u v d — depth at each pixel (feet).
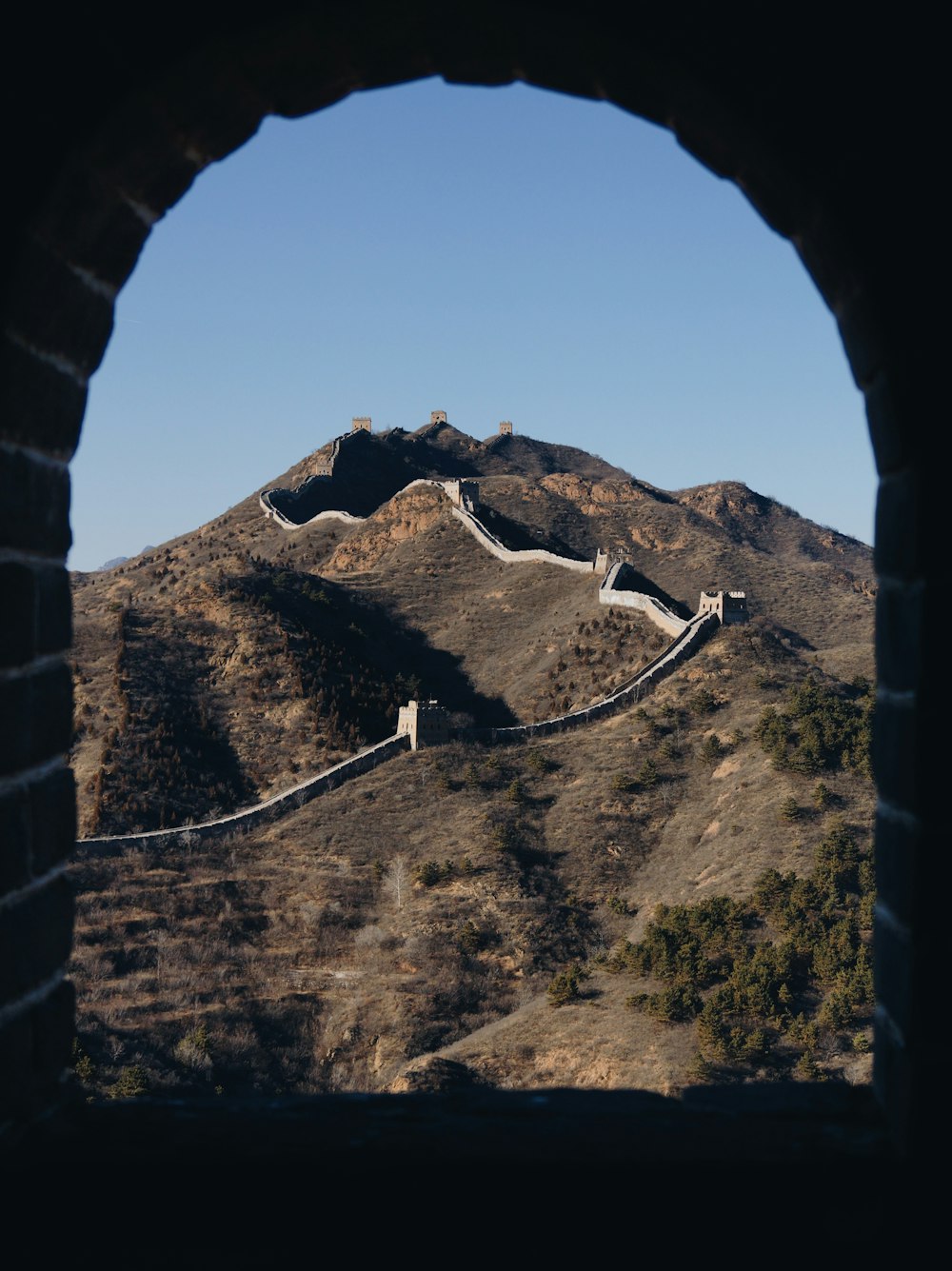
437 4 9.91
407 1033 150.20
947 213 9.30
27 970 10.57
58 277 10.56
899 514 9.76
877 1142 10.12
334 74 10.96
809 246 10.54
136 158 10.69
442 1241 9.36
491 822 196.75
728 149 10.54
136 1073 128.36
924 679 9.21
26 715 10.59
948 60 9.29
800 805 176.76
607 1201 9.71
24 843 10.57
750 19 9.55
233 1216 9.68
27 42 9.96
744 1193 9.68
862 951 132.46
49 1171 10.14
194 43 9.92
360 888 184.75
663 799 201.36
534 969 164.14
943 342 9.23
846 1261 9.23
